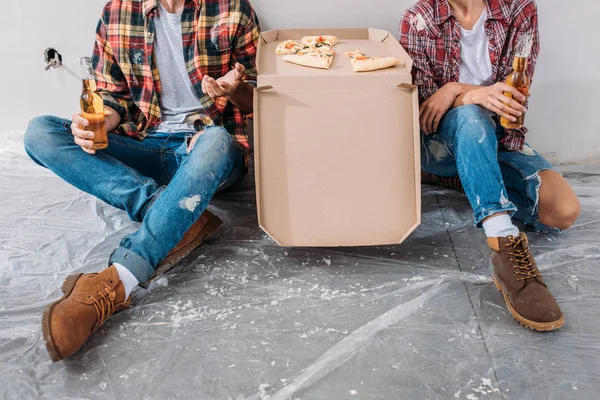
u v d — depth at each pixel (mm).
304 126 1591
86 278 1449
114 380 1313
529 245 1804
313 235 1640
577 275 1648
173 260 1663
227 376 1318
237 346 1407
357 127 1592
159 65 1891
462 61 1847
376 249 1812
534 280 1484
